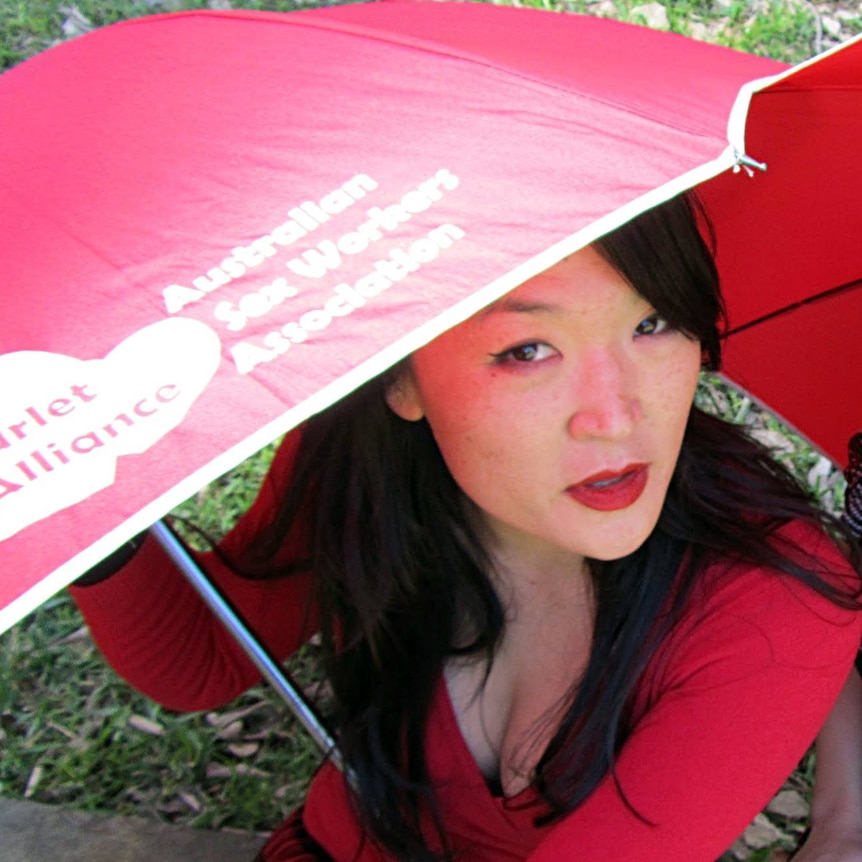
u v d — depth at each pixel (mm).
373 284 1015
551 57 1265
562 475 1376
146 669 1945
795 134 1622
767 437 3201
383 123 1115
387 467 1652
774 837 2592
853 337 1924
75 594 1861
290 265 1051
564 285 1278
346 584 1744
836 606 1538
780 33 3943
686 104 1122
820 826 1944
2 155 1313
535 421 1346
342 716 1843
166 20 1413
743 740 1498
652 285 1312
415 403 1501
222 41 1301
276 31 1286
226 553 1995
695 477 1570
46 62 1477
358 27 1231
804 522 1612
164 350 1039
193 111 1218
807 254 1845
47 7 4316
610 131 1062
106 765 2801
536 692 1684
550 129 1068
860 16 4016
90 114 1279
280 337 1013
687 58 1404
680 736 1504
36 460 1010
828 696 1550
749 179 1726
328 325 1005
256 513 1988
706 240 1830
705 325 1399
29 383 1061
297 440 1863
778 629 1514
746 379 2105
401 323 991
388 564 1703
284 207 1089
